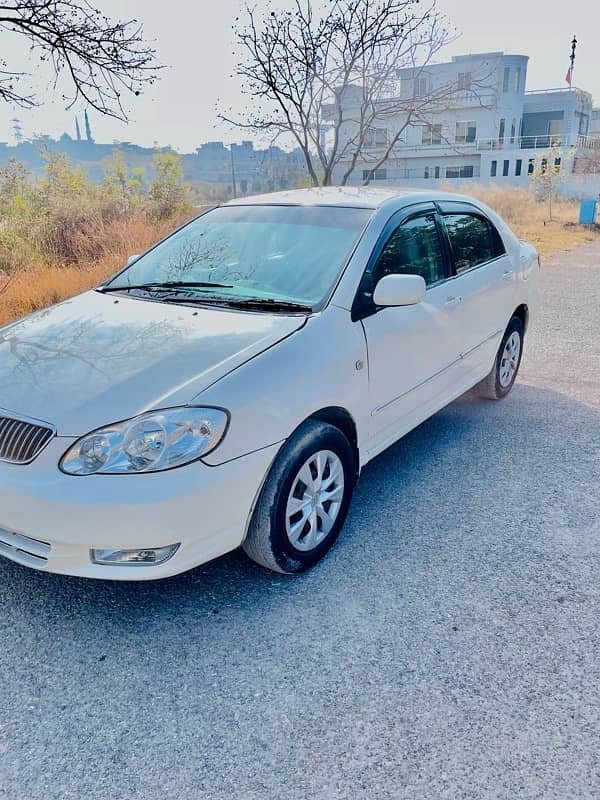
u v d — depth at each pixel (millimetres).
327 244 3537
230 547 2670
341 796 1918
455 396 4430
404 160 43125
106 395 2584
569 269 13219
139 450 2406
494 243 4895
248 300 3318
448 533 3352
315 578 2979
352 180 41812
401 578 2969
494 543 3254
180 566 2500
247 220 4000
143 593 2877
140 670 2424
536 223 23562
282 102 8602
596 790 1927
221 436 2502
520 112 42375
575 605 2773
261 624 2668
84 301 3674
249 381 2645
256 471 2629
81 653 2512
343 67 8469
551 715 2201
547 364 6492
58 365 2842
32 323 3426
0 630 2635
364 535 3338
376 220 3613
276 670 2416
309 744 2100
